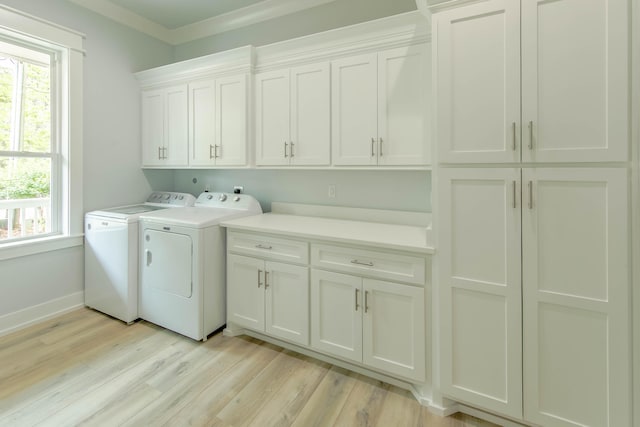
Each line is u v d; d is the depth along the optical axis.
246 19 2.98
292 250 2.07
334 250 1.91
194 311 2.25
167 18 3.10
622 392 1.29
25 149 2.49
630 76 1.23
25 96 2.48
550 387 1.41
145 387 1.79
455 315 1.58
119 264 2.53
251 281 2.24
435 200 1.60
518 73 1.40
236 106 2.59
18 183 2.49
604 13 1.25
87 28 2.73
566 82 1.32
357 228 2.14
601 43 1.26
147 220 2.47
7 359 2.04
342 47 2.16
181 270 2.30
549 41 1.34
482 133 1.48
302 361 2.06
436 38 1.54
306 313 2.03
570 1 1.30
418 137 1.96
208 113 2.74
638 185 1.24
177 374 1.91
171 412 1.61
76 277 2.77
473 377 1.56
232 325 2.37
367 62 2.09
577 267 1.34
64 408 1.63
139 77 3.13
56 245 2.61
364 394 1.76
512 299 1.46
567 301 1.36
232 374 1.92
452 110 1.53
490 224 1.48
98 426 1.52
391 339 1.77
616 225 1.27
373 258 1.79
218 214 2.52
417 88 1.95
